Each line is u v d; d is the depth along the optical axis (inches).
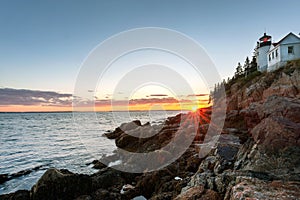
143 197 361.1
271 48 1107.3
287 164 242.8
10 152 845.2
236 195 179.6
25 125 2164.1
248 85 998.4
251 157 279.3
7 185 486.9
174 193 304.7
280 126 289.9
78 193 353.7
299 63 821.2
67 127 1919.3
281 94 725.3
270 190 181.9
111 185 407.8
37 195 341.4
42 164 660.1
